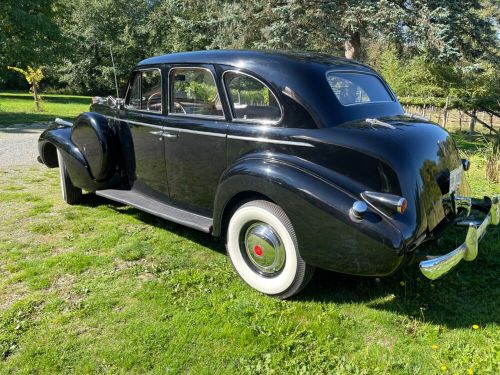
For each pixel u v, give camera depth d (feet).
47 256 12.97
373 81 12.42
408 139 9.66
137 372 8.14
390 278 11.51
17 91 125.80
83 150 15.88
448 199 10.49
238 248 11.21
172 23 110.22
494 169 21.80
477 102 50.29
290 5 38.63
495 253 13.01
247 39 44.98
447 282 11.35
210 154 11.95
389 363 8.27
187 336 9.13
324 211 9.07
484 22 40.50
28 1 61.77
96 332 9.29
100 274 11.86
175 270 12.14
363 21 38.14
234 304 10.33
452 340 8.98
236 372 8.13
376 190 9.02
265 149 10.52
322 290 11.02
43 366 8.26
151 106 14.01
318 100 10.05
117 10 120.47
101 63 123.24
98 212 16.94
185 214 13.17
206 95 12.03
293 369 8.21
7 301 10.50
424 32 37.40
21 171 24.09
